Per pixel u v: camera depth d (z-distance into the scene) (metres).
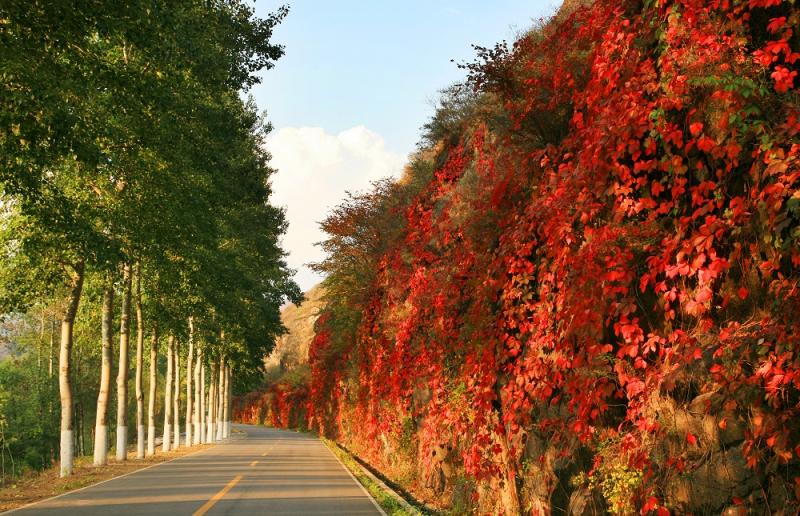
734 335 6.28
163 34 14.32
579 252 8.43
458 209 13.94
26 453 52.31
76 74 13.56
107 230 21.53
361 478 21.77
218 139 22.75
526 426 10.95
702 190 6.94
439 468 18.50
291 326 133.12
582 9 10.27
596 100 8.90
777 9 6.75
